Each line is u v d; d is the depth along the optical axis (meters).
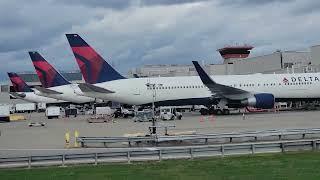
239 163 21.77
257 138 33.81
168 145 31.83
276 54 104.50
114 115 79.62
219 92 68.31
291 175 18.09
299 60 104.25
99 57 70.75
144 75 150.25
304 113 65.38
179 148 24.48
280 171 19.08
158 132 41.53
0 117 81.62
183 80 71.00
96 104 104.31
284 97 71.44
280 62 103.56
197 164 21.94
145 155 23.98
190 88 70.56
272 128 41.31
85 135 41.75
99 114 82.25
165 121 59.50
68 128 53.44
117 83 70.31
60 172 20.59
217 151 24.70
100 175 19.44
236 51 173.25
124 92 70.00
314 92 71.81
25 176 19.73
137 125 54.19
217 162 22.36
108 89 69.81
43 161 23.12
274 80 71.25
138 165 22.20
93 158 23.50
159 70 153.75
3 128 58.59
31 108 143.75
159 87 70.25
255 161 22.20
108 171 20.52
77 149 31.23
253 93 69.69
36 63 89.19
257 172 19.00
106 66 70.94
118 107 88.75
